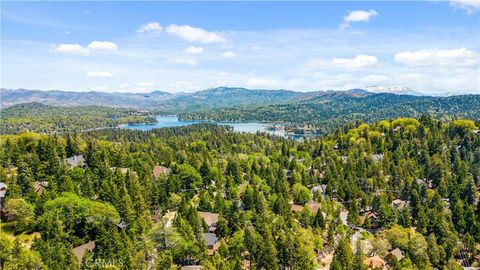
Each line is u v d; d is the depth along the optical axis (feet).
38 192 435.94
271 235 384.88
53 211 361.51
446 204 545.03
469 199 545.85
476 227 480.23
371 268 376.27
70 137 643.04
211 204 485.56
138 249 333.21
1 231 349.20
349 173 636.07
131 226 367.25
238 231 398.01
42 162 484.74
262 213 444.96
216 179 575.79
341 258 363.76
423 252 411.13
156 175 593.01
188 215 413.59
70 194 389.80
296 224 438.40
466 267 427.74
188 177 560.20
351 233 460.55
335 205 551.18
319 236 430.20
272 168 654.12
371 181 617.21
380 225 519.19
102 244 325.21
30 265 282.36
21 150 554.87
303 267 356.79
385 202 542.98
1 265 280.92
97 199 425.69
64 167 474.90
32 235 363.15
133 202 420.36
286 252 360.07
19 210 368.27
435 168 635.25
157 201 460.55
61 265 294.05
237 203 463.42
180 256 350.64
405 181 606.14
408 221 507.30
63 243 326.03
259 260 349.41
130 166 579.48
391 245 437.58
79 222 366.63
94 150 574.56
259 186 551.59
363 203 567.59
